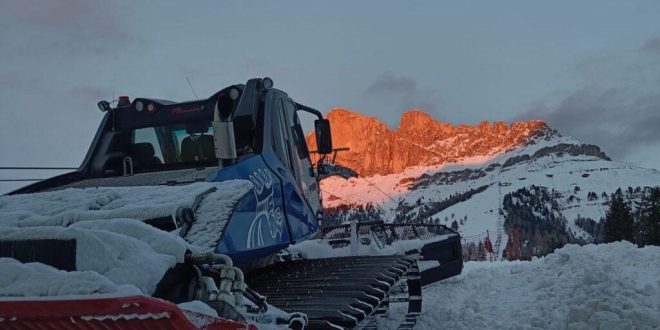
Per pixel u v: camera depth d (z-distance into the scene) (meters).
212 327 2.61
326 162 8.27
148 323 2.17
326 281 5.61
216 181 4.84
